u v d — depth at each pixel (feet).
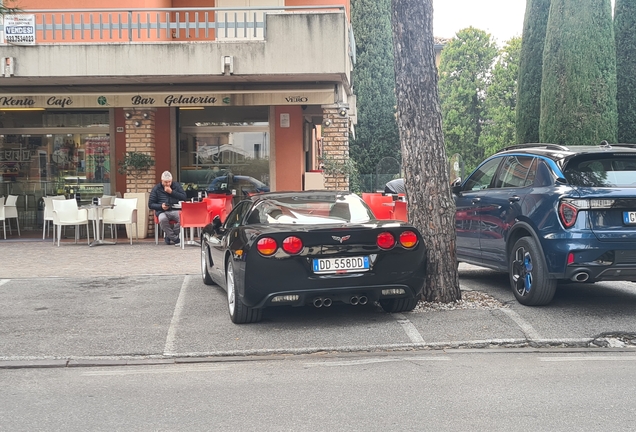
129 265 38.01
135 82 50.44
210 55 46.83
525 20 67.92
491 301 26.00
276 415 14.82
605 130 57.16
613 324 22.48
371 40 99.45
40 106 49.55
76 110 57.82
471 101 154.61
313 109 60.90
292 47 46.70
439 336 21.53
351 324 23.34
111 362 19.76
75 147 57.98
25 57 47.01
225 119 58.39
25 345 21.36
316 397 16.10
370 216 25.03
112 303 27.25
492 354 20.07
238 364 19.53
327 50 46.55
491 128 150.30
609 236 22.27
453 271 25.79
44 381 17.98
